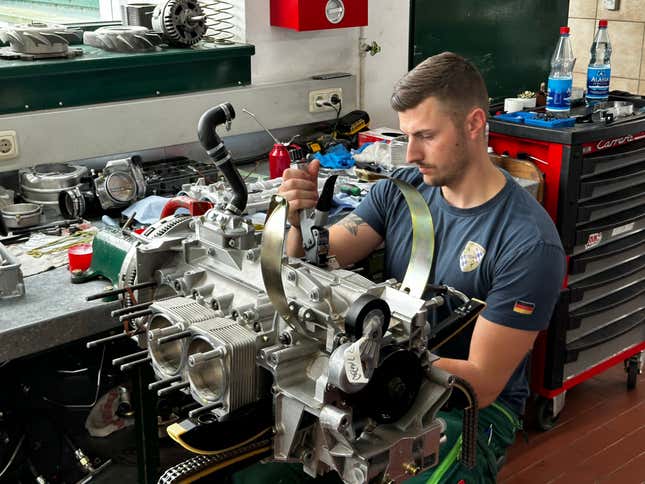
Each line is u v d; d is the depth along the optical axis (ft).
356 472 3.76
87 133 8.60
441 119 5.42
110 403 7.53
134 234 5.54
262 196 7.75
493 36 11.96
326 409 3.68
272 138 10.27
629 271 9.20
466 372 5.22
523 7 12.16
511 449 8.94
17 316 5.87
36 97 8.29
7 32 8.34
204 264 4.83
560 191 8.38
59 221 7.72
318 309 4.03
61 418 7.39
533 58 12.66
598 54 10.36
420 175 6.29
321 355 4.01
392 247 6.33
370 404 3.79
